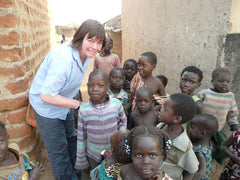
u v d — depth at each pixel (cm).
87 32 174
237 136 198
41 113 202
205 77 315
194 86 249
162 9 445
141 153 117
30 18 271
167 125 186
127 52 779
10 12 188
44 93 176
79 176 258
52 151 216
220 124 262
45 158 286
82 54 192
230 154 204
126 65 339
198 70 249
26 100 225
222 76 244
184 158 161
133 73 339
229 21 260
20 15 212
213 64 294
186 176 167
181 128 178
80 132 209
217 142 271
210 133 200
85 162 218
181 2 363
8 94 207
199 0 311
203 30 309
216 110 259
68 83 192
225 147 212
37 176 183
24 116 226
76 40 184
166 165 166
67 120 250
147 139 117
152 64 278
